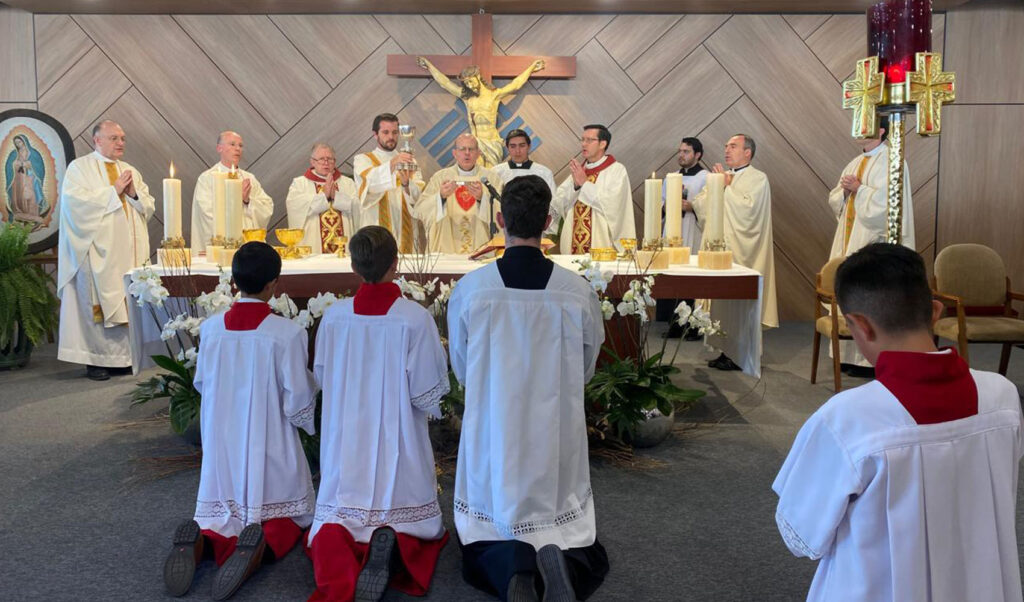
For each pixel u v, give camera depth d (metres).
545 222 2.34
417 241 5.46
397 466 2.52
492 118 7.07
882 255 1.34
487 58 7.08
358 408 2.50
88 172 5.33
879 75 2.58
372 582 2.23
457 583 2.46
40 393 4.86
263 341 2.55
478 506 2.39
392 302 2.51
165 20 7.19
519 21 7.25
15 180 6.69
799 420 4.25
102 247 5.20
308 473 2.74
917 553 1.25
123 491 3.25
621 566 2.61
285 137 7.30
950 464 1.27
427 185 5.54
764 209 6.05
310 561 2.59
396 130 5.70
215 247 4.32
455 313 2.38
